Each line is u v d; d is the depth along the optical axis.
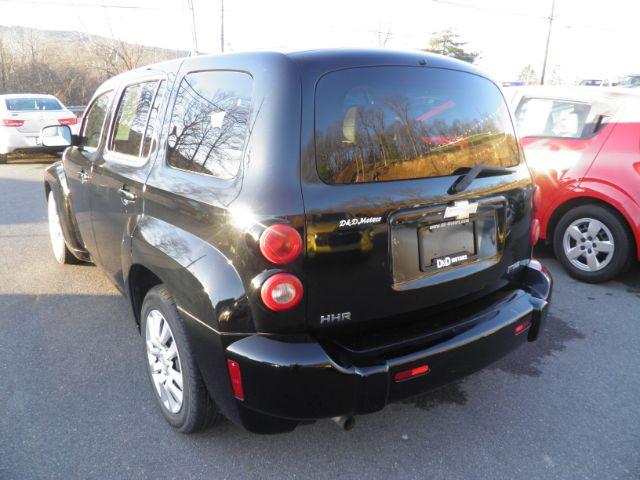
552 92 5.18
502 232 2.69
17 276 4.94
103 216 3.46
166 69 2.95
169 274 2.41
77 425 2.78
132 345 3.63
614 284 4.76
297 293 2.05
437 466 2.50
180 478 2.42
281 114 2.11
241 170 2.17
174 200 2.50
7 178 10.58
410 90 2.38
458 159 2.49
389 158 2.25
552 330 3.88
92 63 31.73
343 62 2.24
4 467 2.47
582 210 4.72
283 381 2.05
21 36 32.09
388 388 2.16
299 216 2.02
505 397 3.05
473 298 2.63
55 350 3.56
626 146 4.48
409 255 2.29
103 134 3.63
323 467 2.50
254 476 2.44
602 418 2.86
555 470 2.48
